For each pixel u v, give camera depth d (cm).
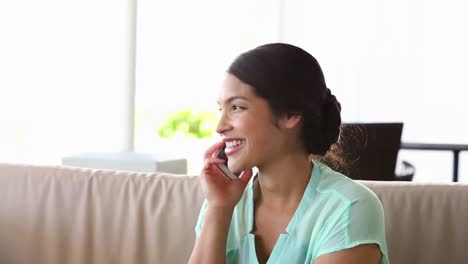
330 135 128
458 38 543
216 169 130
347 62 537
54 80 352
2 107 350
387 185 155
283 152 125
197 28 451
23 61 351
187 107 458
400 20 544
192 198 161
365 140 265
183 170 234
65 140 354
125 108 327
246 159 124
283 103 122
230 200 128
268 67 122
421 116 551
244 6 474
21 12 347
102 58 336
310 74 124
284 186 128
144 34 421
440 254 150
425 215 151
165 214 162
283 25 495
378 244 119
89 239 165
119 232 163
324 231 122
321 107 127
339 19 528
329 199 124
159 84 440
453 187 154
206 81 458
